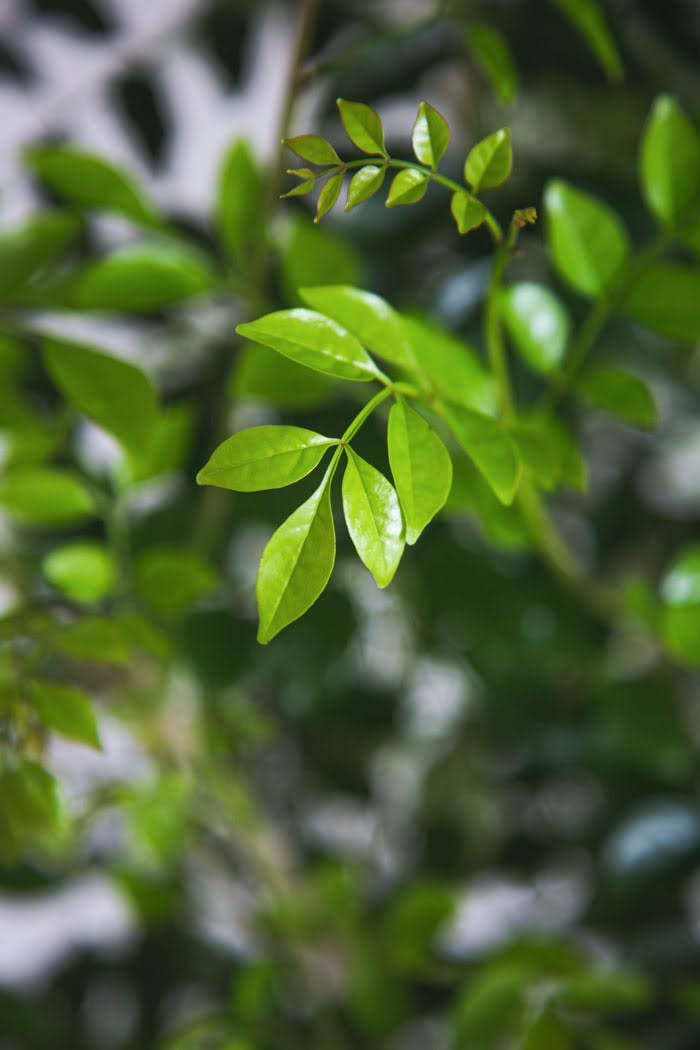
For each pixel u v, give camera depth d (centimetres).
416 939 78
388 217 84
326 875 86
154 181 90
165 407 86
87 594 61
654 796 90
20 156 58
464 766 96
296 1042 85
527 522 63
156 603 60
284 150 58
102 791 79
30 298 58
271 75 111
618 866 85
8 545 84
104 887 121
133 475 63
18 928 121
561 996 68
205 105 111
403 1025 83
